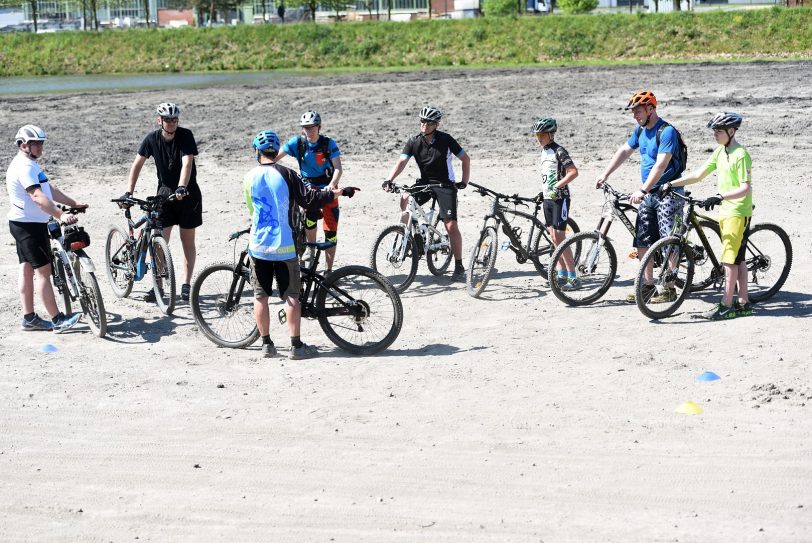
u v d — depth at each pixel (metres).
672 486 9.05
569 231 17.72
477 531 8.31
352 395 11.84
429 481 9.34
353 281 14.01
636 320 14.90
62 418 11.30
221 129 45.00
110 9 173.00
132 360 13.49
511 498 8.92
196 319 14.29
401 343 14.10
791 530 8.16
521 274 18.31
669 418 10.73
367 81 73.88
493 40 100.25
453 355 13.36
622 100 51.66
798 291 16.27
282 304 16.52
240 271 14.05
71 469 9.90
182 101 60.12
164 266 16.00
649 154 15.26
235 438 10.57
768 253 16.06
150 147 16.52
